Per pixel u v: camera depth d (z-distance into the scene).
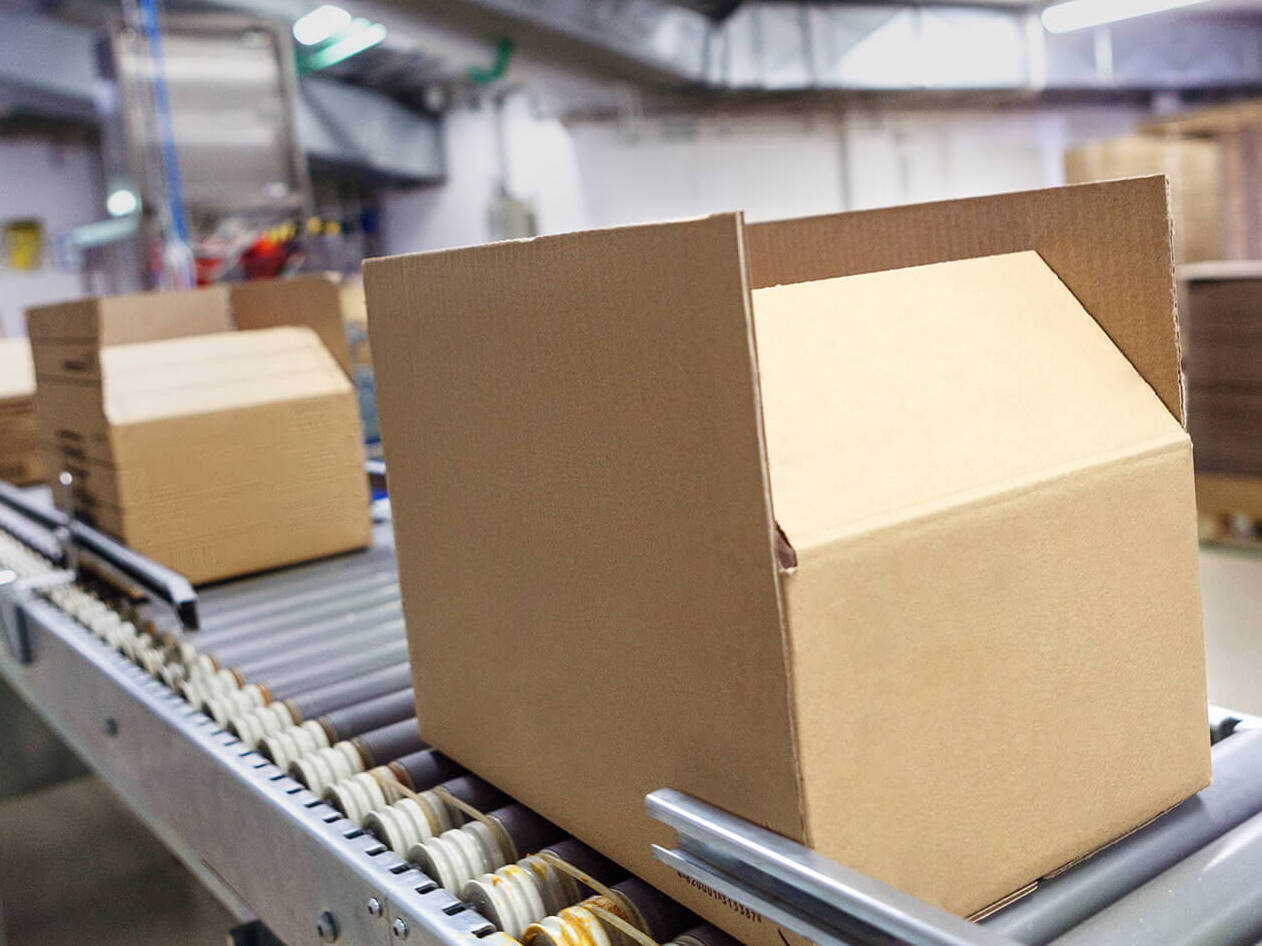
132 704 1.19
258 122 4.03
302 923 0.87
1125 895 0.70
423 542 0.88
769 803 0.58
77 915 1.75
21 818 2.04
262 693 1.16
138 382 1.62
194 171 3.96
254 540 1.66
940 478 0.62
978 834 0.63
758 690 0.57
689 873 0.63
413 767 0.94
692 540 0.60
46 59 7.36
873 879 0.52
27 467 2.66
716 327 0.55
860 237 0.87
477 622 0.83
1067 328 0.76
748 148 9.38
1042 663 0.65
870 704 0.58
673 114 9.04
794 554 0.55
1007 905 0.67
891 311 0.71
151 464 1.57
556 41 6.88
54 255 8.60
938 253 0.85
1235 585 3.07
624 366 0.62
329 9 6.75
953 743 0.62
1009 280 0.77
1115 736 0.70
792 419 0.61
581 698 0.73
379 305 0.87
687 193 9.23
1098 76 9.41
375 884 0.75
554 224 9.39
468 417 0.78
